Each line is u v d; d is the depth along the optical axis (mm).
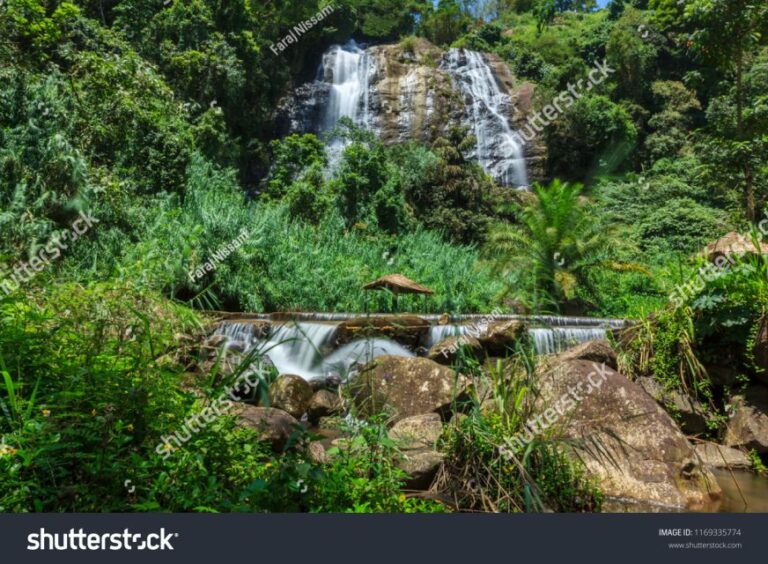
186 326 5418
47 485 2533
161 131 15891
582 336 8375
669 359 5957
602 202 27750
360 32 48562
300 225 19016
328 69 37031
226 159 25547
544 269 14266
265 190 28516
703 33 12445
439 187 25375
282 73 33656
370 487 3029
